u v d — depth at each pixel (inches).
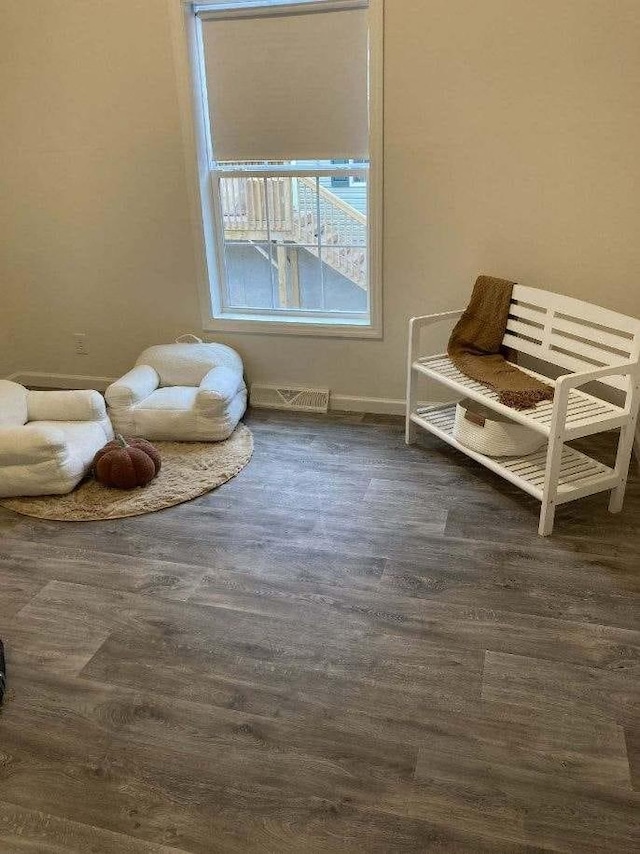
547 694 73.7
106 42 126.6
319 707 72.9
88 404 122.0
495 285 120.7
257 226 139.3
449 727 70.2
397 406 142.3
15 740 70.2
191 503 111.2
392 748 68.1
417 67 115.5
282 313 145.0
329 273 139.4
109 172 137.4
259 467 122.0
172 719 72.0
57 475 109.7
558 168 116.4
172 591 91.0
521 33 109.8
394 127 120.2
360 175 128.9
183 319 147.4
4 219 147.6
